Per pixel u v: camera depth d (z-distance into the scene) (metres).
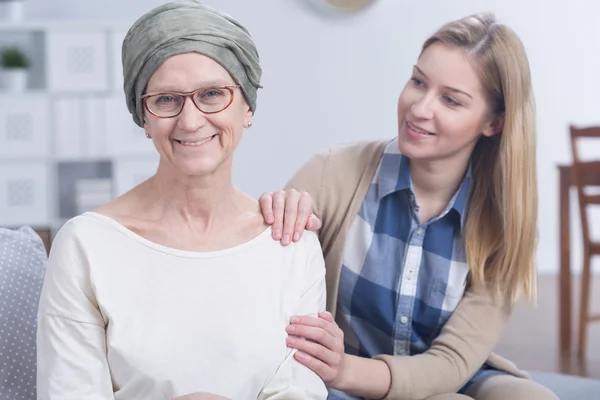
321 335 1.66
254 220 1.70
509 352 4.51
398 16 6.40
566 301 4.63
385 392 1.92
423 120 1.93
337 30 6.34
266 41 6.27
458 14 6.46
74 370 1.51
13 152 5.57
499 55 1.92
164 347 1.54
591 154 6.73
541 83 6.64
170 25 1.52
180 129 1.53
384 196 2.09
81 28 5.57
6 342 1.74
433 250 2.07
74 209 6.07
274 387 1.60
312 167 2.17
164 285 1.58
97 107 5.64
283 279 1.68
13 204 5.61
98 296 1.53
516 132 1.96
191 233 1.64
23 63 5.65
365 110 6.43
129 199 1.65
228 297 1.60
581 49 6.64
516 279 2.05
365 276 2.09
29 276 1.83
